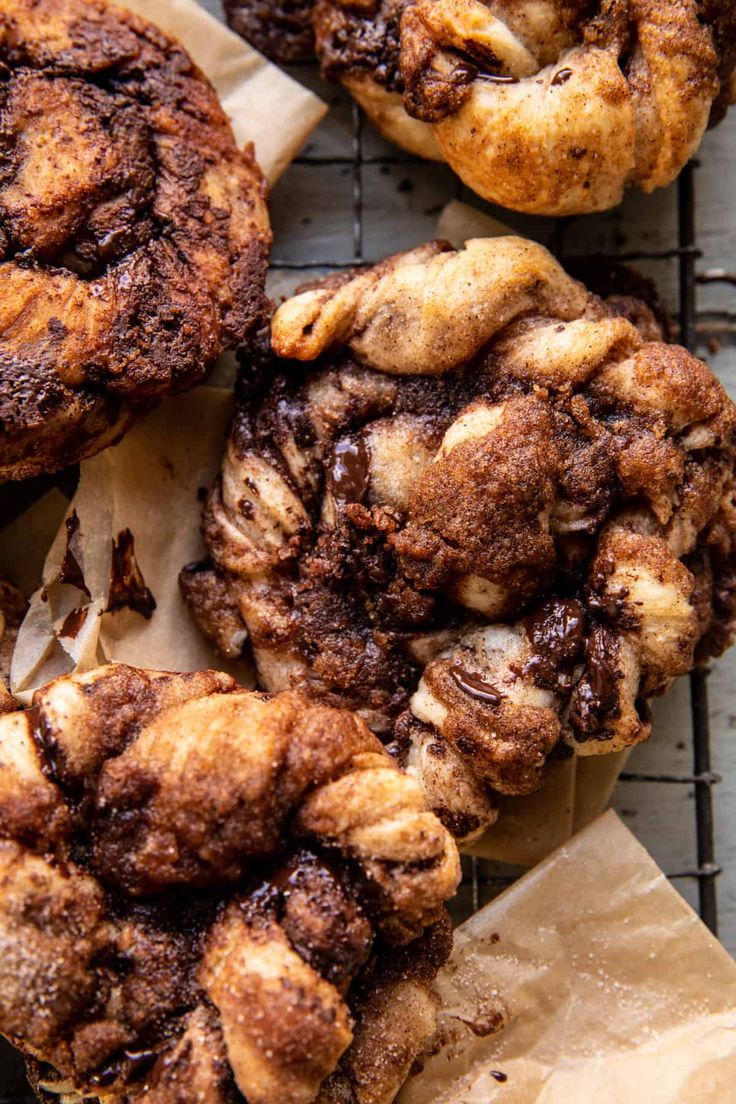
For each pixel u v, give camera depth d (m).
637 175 0.41
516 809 0.43
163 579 0.43
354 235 0.46
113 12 0.41
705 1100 0.40
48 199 0.39
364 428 0.40
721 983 0.41
